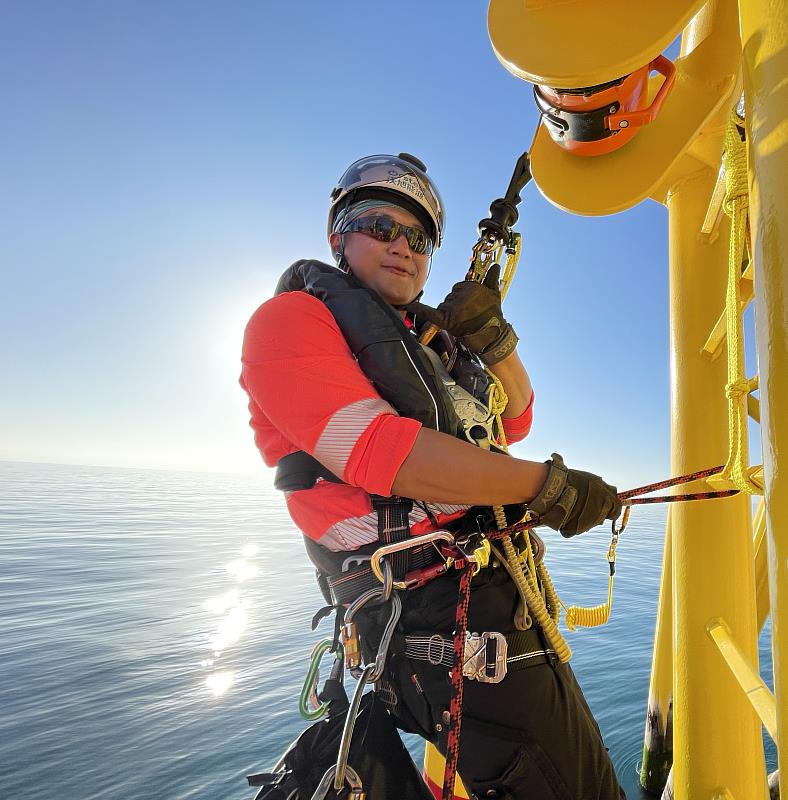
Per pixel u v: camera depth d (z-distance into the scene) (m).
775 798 2.16
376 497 1.38
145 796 4.41
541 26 1.33
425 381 1.40
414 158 1.99
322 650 1.37
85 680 7.26
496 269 1.88
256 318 1.45
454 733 1.07
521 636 1.37
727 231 1.83
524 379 1.97
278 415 1.35
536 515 1.37
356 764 1.27
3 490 69.06
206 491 102.00
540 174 1.97
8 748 5.27
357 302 1.45
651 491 1.33
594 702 5.87
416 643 1.34
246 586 15.11
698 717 1.70
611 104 1.61
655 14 1.21
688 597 1.77
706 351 1.80
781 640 0.66
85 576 16.53
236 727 5.69
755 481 1.08
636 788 3.69
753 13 0.77
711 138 1.81
